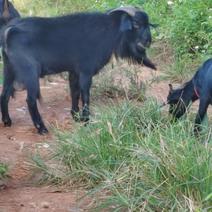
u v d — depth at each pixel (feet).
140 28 27.45
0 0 32.81
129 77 31.94
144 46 27.84
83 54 26.45
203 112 23.66
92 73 26.86
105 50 26.86
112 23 26.81
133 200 17.13
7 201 18.90
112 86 30.76
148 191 17.15
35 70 25.59
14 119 27.99
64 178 20.52
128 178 18.35
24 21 25.86
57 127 25.41
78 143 21.34
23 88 26.03
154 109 23.93
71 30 26.18
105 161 20.15
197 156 18.08
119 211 17.25
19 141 24.76
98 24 26.58
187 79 34.30
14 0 55.26
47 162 21.67
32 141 24.82
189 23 39.55
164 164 17.88
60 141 21.93
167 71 35.45
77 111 27.55
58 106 29.94
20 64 25.38
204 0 41.88
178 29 39.86
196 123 23.40
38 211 18.11
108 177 18.76
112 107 24.21
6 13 31.86
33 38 25.52
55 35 25.93
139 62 28.32
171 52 39.52
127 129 21.65
